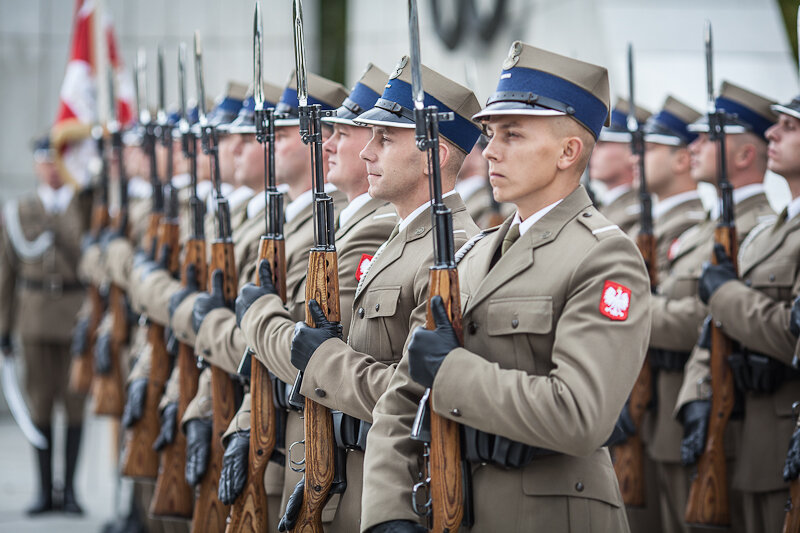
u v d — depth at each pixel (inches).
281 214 343.0
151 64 1190.3
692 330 440.8
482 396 242.4
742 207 449.7
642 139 467.2
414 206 307.4
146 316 483.2
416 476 265.0
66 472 724.7
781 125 388.8
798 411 322.0
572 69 260.8
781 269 385.7
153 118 625.0
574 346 241.1
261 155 438.6
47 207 783.1
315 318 298.0
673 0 792.9
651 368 458.6
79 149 808.3
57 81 1191.6
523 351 253.3
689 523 399.2
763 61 783.7
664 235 519.5
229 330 374.9
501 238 272.4
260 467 343.0
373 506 256.7
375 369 286.4
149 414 483.8
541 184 261.0
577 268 249.4
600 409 237.3
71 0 1195.9
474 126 308.0
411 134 301.6
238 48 1206.3
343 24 1245.7
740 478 390.6
